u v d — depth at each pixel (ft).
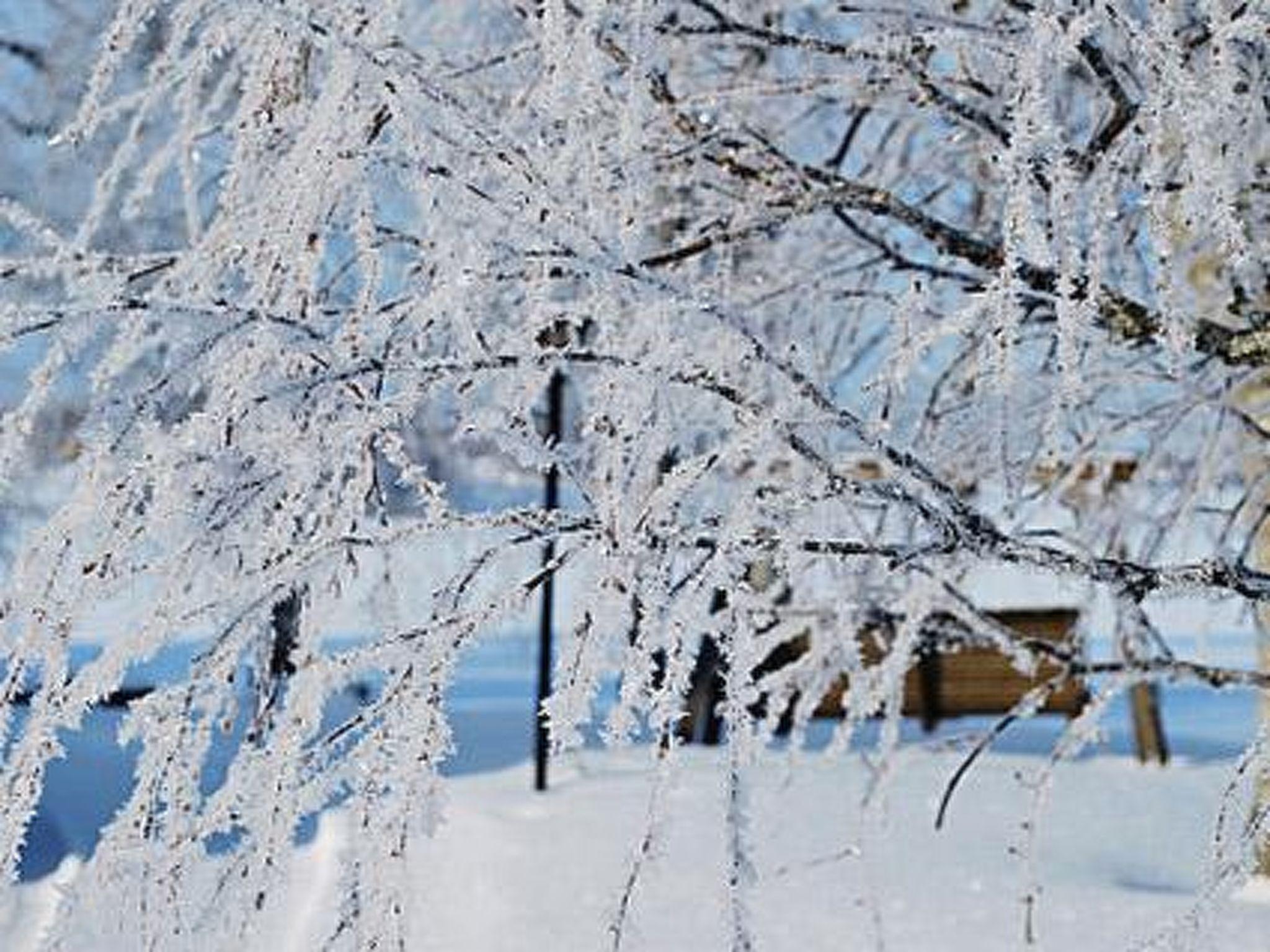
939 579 10.18
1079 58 8.52
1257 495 14.88
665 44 11.10
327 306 8.05
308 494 7.70
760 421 7.41
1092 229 8.98
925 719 39.34
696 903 21.27
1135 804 27.99
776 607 12.42
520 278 8.57
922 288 8.65
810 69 11.71
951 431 11.83
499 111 10.80
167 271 8.39
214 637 7.62
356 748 7.42
